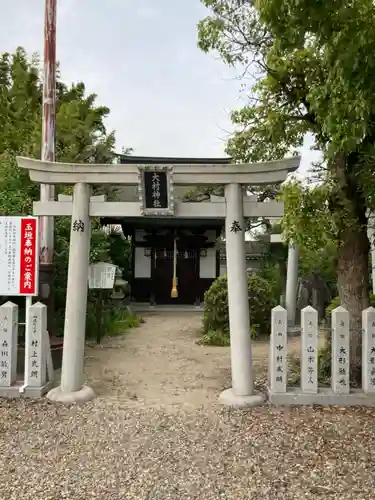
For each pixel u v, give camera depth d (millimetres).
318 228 5711
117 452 4250
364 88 4051
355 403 5480
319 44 4266
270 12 4047
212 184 5898
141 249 17922
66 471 3877
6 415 5180
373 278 10047
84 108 19688
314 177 8984
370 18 3916
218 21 6277
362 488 3596
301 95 6281
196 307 17312
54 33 8023
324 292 14102
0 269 5973
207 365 8000
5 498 3439
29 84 20141
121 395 6047
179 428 4824
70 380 5758
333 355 5605
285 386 5582
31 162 5906
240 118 6887
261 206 5887
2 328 5926
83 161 15555
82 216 5891
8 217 6031
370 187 5672
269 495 3494
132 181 5852
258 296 11078
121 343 10109
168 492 3541
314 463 4012
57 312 9055
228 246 5824
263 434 4641
